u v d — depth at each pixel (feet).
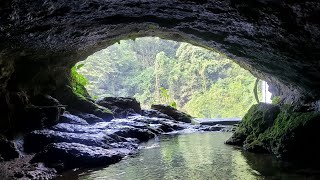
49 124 36.91
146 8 20.84
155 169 25.21
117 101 63.52
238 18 18.98
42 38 25.96
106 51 161.38
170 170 24.72
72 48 36.50
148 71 161.68
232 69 142.31
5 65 29.50
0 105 30.89
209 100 134.00
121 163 27.66
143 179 22.39
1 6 16.14
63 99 49.55
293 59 22.68
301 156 25.93
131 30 33.12
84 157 26.78
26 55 32.78
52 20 21.12
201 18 21.65
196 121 65.41
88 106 52.37
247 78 134.21
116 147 33.60
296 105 29.76
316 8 14.02
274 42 20.89
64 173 24.59
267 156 28.19
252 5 16.34
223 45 28.32
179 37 40.50
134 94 158.81
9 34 22.00
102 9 20.39
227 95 131.44
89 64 148.46
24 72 36.14
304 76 25.31
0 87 30.45
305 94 28.89
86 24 24.58
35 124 34.83
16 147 29.63
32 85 38.83
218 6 18.07
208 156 29.48
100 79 148.97
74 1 17.92
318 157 25.09
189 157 29.45
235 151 31.30
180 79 149.69
